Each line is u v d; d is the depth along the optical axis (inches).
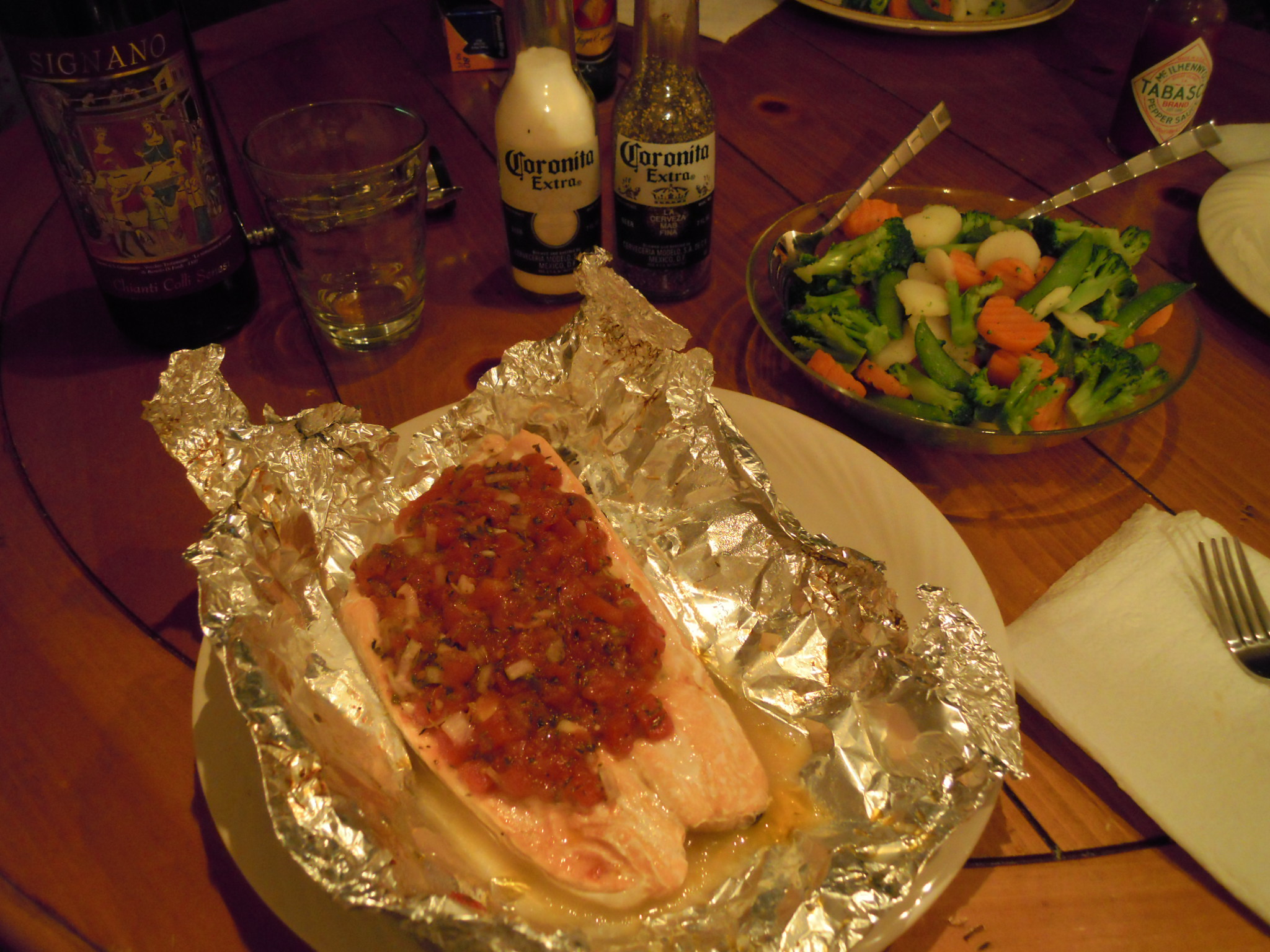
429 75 29.3
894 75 30.3
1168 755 14.3
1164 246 23.7
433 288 22.7
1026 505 18.5
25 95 16.8
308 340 21.2
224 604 14.2
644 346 18.3
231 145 26.0
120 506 17.8
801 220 22.6
